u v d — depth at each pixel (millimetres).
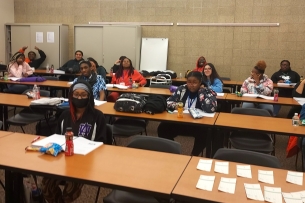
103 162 1903
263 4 7355
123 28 7898
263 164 2068
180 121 3033
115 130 3553
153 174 1750
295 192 1570
